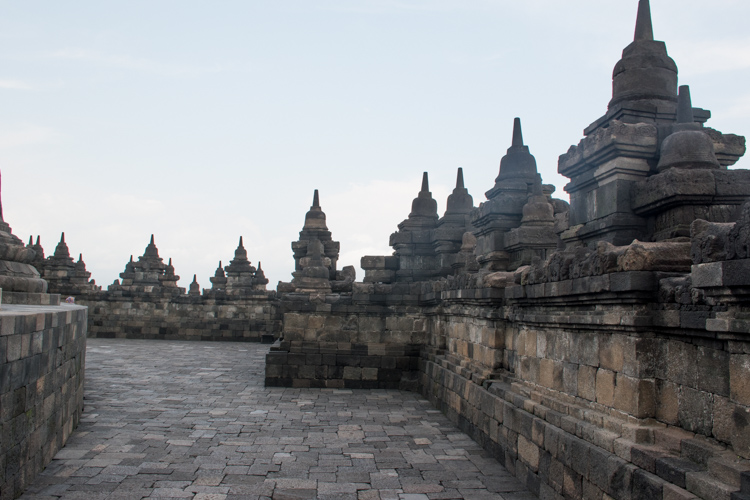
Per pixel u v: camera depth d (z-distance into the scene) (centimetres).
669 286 658
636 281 680
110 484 907
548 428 861
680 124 948
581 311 828
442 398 1555
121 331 3888
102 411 1454
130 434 1225
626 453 670
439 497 893
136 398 1655
